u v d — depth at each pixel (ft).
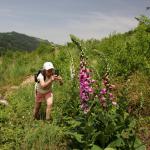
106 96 10.70
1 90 21.81
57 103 15.62
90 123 10.54
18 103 16.38
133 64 18.13
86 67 10.88
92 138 10.44
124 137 10.48
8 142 12.32
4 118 14.38
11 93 19.33
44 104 15.48
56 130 12.44
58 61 22.04
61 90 16.97
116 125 10.65
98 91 10.80
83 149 10.41
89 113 10.78
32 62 30.19
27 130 12.80
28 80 23.35
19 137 12.62
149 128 12.47
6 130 13.03
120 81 16.92
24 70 26.78
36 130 12.31
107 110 10.75
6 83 24.29
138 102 14.20
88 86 10.83
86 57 10.87
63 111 13.82
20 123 14.14
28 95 17.66
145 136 11.88
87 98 10.85
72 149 10.82
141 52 18.88
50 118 14.21
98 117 10.64
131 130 10.72
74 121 10.98
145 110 13.88
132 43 19.90
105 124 10.52
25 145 11.69
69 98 13.87
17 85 22.90
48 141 11.94
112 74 17.08
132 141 10.49
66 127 12.62
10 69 27.99
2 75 26.78
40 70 14.29
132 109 13.83
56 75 14.03
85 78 10.83
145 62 17.90
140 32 19.84
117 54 18.89
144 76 16.90
